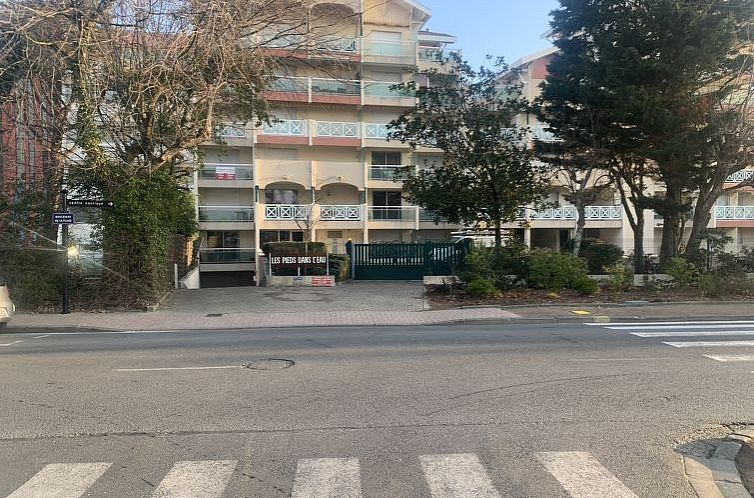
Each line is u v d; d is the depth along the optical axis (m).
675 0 17.52
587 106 19.92
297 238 36.44
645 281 19.14
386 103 35.53
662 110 18.00
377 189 36.25
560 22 21.38
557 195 36.84
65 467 4.80
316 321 14.41
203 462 4.89
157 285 17.08
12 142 17.97
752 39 18.45
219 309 16.31
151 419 6.07
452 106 19.52
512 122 21.14
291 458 4.98
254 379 7.82
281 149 35.75
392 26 36.62
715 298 17.92
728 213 37.81
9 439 5.48
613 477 4.61
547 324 13.95
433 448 5.22
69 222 15.05
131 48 15.58
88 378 7.91
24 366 8.73
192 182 33.41
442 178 19.75
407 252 24.56
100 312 15.55
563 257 18.89
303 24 17.53
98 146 15.99
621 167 22.81
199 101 16.64
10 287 15.52
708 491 4.36
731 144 18.42
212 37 15.12
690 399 6.88
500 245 19.94
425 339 11.37
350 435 5.57
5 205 16.17
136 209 16.33
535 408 6.47
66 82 16.22
